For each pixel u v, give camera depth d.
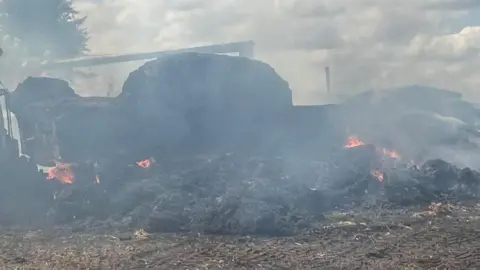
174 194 14.18
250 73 18.91
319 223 13.09
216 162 16.66
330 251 10.76
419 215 13.44
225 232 12.56
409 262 9.77
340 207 14.67
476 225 12.27
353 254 10.48
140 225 13.37
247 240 11.81
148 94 18.23
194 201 13.97
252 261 10.20
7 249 11.57
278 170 16.19
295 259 10.26
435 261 9.74
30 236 12.80
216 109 18.62
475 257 9.91
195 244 11.54
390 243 11.08
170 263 10.21
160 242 11.81
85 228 13.54
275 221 12.49
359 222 12.95
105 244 11.80
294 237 11.96
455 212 13.67
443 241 11.03
